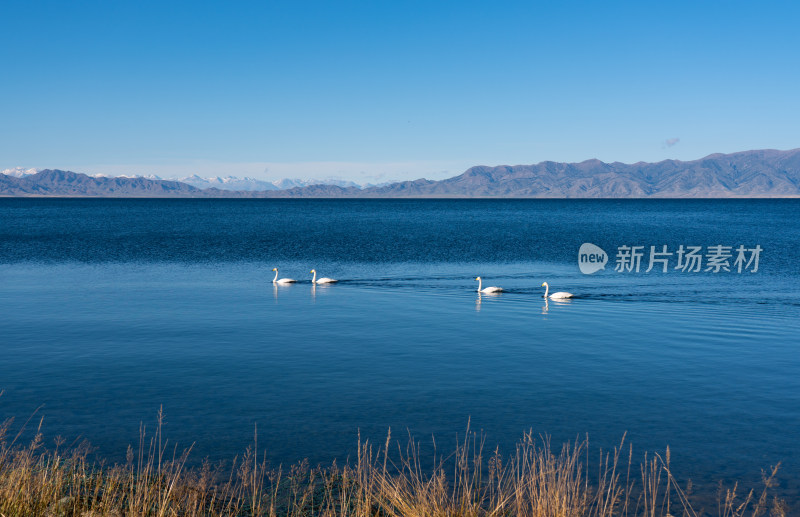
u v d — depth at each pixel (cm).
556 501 1058
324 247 7550
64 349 2409
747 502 1227
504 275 4994
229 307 3438
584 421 1656
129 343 2522
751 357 2319
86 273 5041
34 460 1299
